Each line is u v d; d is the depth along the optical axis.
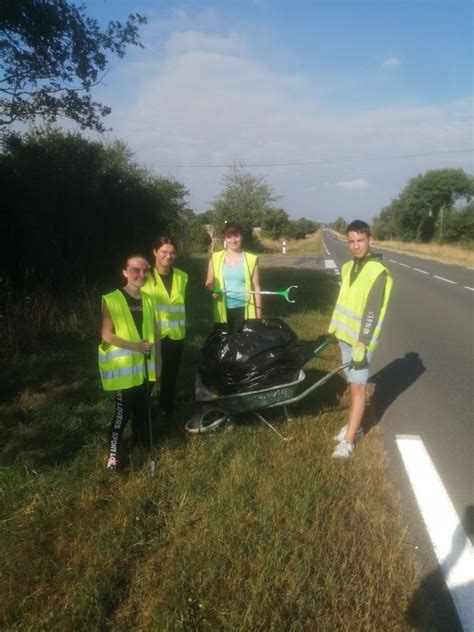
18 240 10.59
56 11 11.77
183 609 2.55
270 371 4.27
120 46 13.02
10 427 4.74
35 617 2.53
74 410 5.07
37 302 8.47
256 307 5.34
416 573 2.86
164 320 4.69
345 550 3.02
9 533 3.15
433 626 2.55
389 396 5.97
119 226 13.73
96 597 2.63
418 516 3.49
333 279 17.39
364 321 4.04
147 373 3.96
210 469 3.88
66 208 11.88
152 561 2.93
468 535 3.28
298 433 4.59
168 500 3.50
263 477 3.76
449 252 34.56
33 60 12.14
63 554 3.00
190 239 34.53
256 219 40.00
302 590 2.71
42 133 13.09
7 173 10.94
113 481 3.74
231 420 4.62
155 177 24.69
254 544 3.02
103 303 3.78
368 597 2.66
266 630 2.46
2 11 10.88
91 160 12.96
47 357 7.06
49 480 3.74
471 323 10.41
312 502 3.45
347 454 4.18
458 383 6.46
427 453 4.44
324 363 6.79
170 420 4.80
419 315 11.30
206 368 4.44
